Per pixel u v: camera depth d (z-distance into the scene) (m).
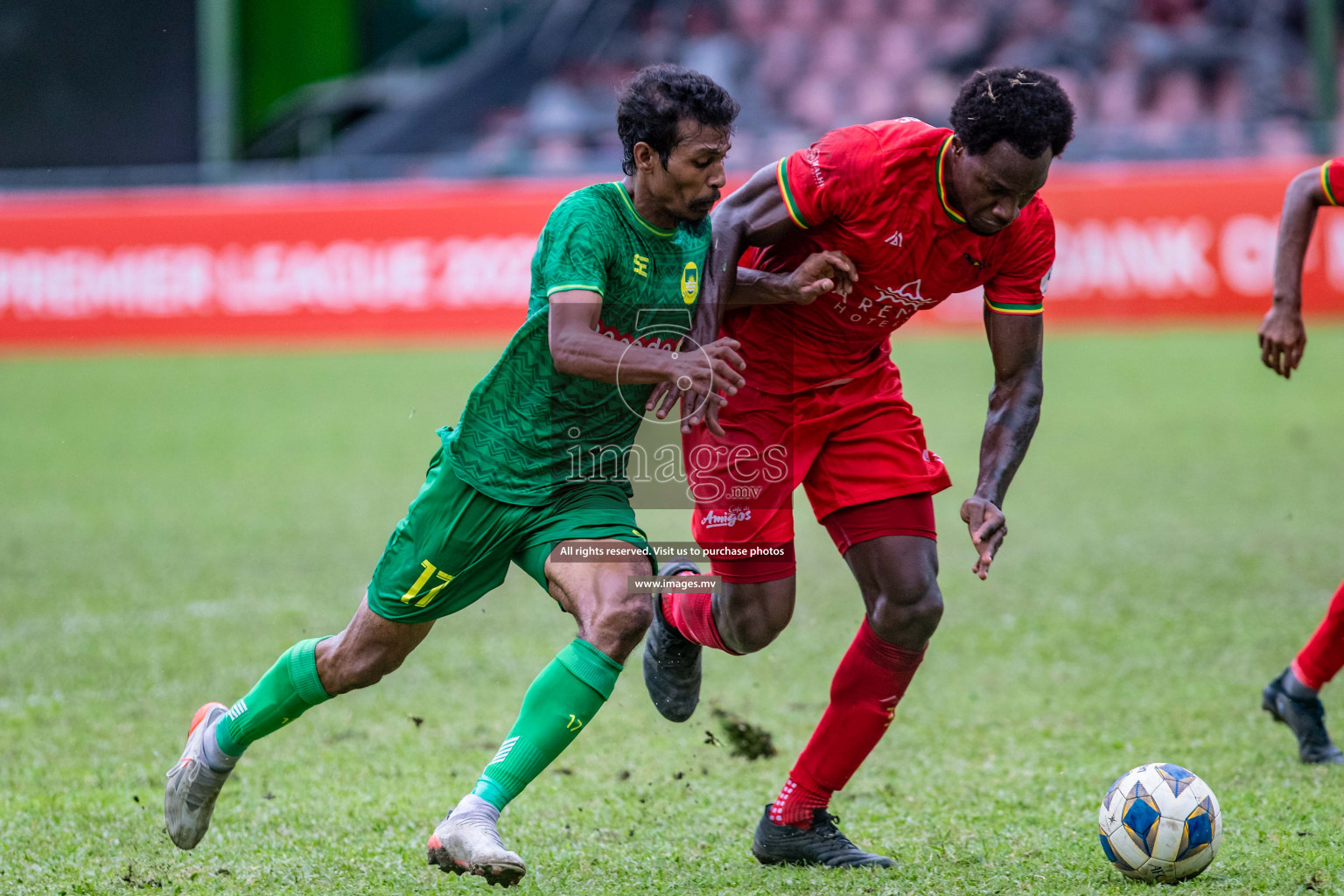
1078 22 74.75
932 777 14.87
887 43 76.38
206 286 60.56
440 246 59.81
